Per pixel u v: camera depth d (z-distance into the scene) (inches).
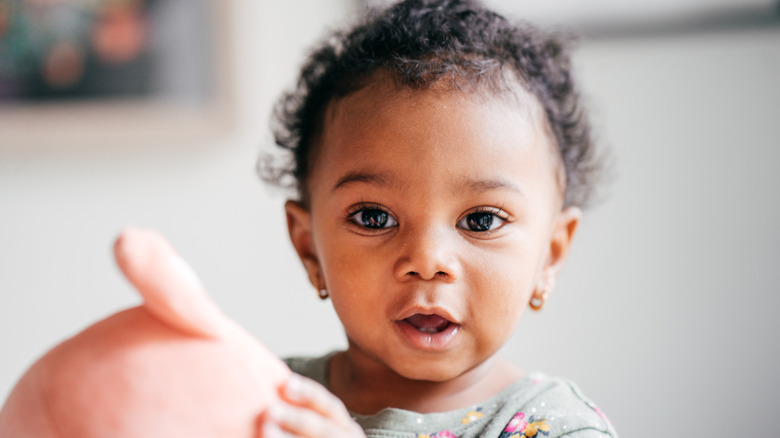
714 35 44.9
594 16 46.8
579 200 32.8
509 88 24.5
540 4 47.1
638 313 46.8
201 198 58.0
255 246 57.8
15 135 57.4
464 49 25.7
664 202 46.3
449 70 23.9
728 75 44.9
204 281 57.7
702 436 45.1
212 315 16.3
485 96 23.7
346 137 24.2
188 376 15.7
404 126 22.9
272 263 57.7
